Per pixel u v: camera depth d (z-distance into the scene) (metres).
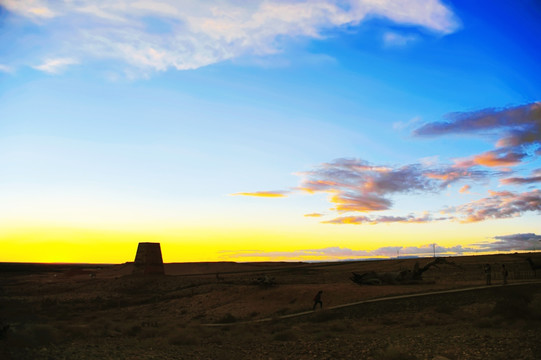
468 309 34.34
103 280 107.12
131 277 104.94
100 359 16.64
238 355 18.98
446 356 16.11
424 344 19.03
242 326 36.09
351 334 25.42
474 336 20.17
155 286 95.50
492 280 55.81
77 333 26.97
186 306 60.62
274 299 54.28
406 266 118.00
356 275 59.16
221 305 57.31
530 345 16.80
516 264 89.44
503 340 18.33
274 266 178.88
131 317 54.16
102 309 65.25
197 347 21.69
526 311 26.47
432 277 73.81
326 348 19.94
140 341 24.14
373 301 41.03
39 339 21.92
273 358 18.11
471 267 93.06
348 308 39.88
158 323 40.91
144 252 109.38
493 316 27.31
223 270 167.12
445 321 29.62
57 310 62.12
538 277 57.19
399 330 26.38
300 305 48.03
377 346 19.56
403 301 39.62
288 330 28.70
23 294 92.56
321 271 132.62
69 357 16.70
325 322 35.44
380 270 118.62
